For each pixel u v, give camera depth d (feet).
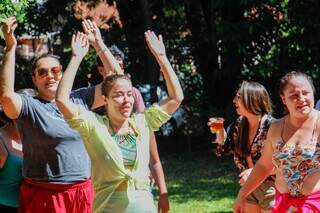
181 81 66.59
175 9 65.87
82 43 17.95
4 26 17.99
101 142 17.46
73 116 17.37
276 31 58.90
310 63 58.85
